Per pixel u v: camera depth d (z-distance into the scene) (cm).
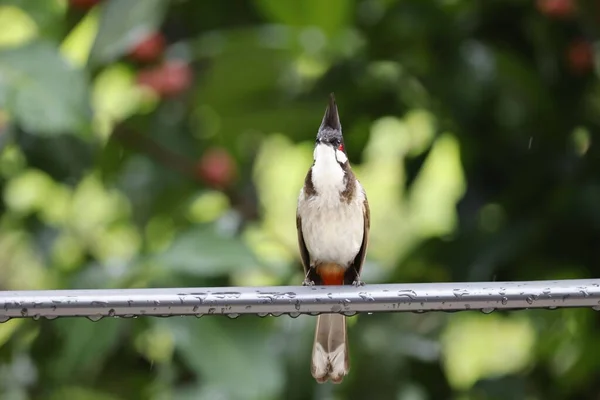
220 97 1084
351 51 1037
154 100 1032
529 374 1075
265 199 1248
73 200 1082
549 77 1008
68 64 861
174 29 1109
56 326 922
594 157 983
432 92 1026
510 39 1030
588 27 980
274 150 1214
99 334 852
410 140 1120
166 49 1066
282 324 972
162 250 873
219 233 878
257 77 1064
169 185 1075
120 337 927
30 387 942
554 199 973
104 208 1123
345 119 1073
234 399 871
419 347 991
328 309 560
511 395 1036
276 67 1054
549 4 972
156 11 894
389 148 1152
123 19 886
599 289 556
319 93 1057
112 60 955
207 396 915
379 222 1225
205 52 1017
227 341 862
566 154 1000
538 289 554
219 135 1130
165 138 1053
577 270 1004
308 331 962
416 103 1053
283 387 923
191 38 1112
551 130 1014
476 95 1021
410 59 1029
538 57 1012
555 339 1078
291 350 957
